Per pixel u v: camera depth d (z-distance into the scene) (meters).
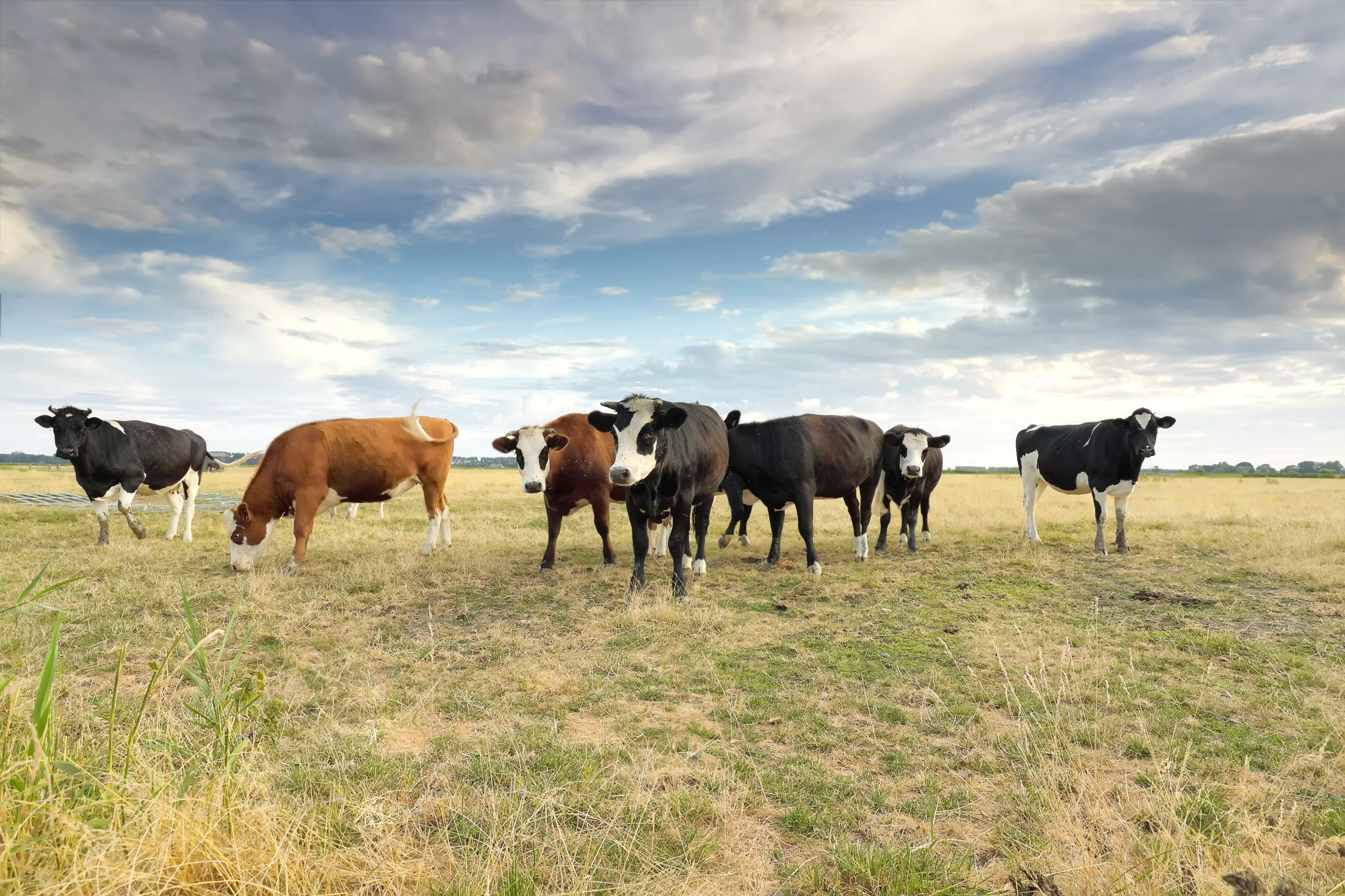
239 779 2.80
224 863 2.35
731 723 4.38
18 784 2.42
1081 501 19.77
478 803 3.30
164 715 3.98
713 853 2.94
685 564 9.45
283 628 6.50
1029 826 3.12
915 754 3.94
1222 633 6.20
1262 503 18.84
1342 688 4.79
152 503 18.20
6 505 16.67
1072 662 5.40
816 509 17.30
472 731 4.23
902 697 4.81
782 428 9.15
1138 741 3.96
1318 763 3.65
